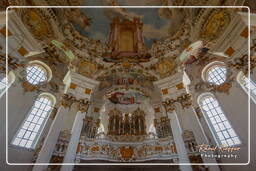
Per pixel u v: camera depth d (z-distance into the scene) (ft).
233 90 43.14
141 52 60.13
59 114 41.88
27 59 46.65
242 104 39.88
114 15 57.57
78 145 40.29
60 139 38.19
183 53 54.19
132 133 46.96
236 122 39.24
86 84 50.78
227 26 42.24
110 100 55.47
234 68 42.14
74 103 46.24
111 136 45.24
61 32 51.98
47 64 51.98
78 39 56.03
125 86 58.95
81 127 43.04
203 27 48.44
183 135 40.37
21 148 37.60
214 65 51.24
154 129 49.88
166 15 54.95
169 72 55.52
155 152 41.52
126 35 60.64
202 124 43.75
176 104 46.78
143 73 59.36
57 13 49.73
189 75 54.49
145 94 57.21
